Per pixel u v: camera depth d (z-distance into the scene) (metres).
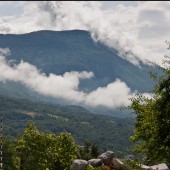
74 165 63.16
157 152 30.91
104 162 63.53
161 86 30.47
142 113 32.62
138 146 33.25
